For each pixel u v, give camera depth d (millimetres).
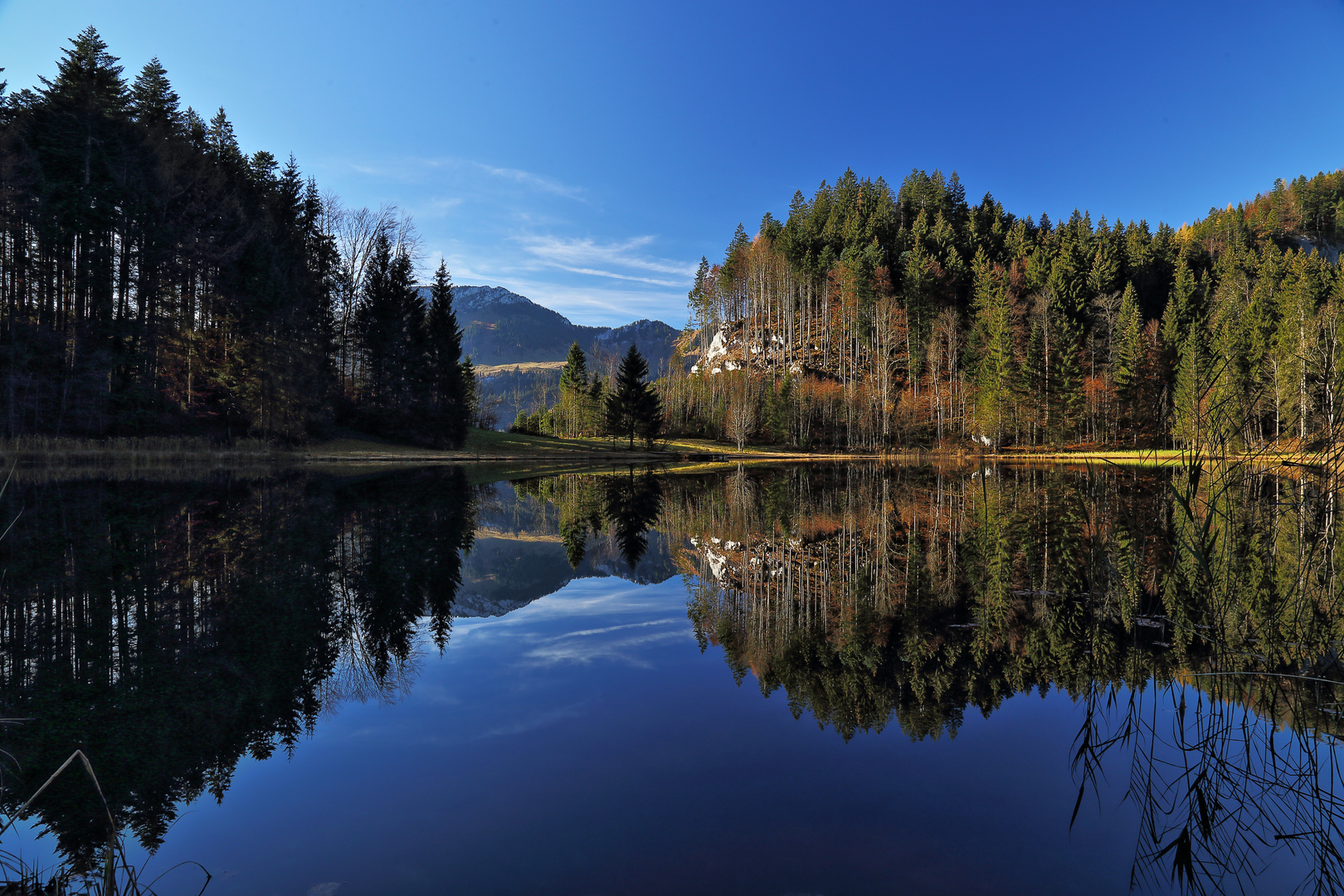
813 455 52812
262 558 9367
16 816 2979
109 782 3291
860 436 55531
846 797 3121
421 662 5246
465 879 2484
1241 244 79312
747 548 11172
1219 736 3734
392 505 16797
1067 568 8664
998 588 7699
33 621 6109
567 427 75312
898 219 88625
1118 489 18969
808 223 89062
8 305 27125
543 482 27922
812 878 2463
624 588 8258
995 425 49812
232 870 2555
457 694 4531
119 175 29359
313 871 2539
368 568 8914
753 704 4352
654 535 12961
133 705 4254
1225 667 4820
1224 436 4852
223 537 11031
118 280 29938
